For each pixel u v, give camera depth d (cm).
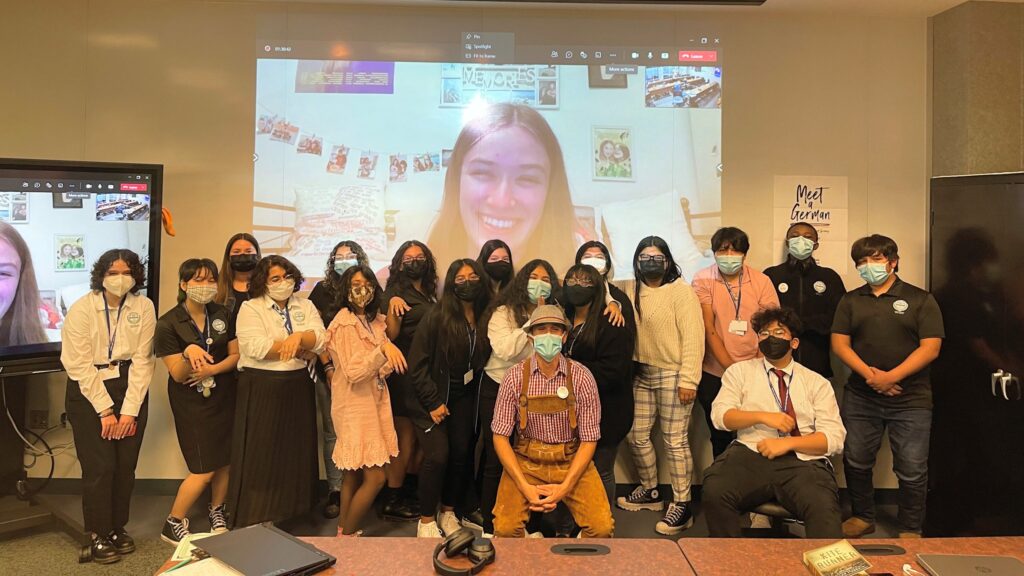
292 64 342
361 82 342
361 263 315
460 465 283
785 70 347
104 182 301
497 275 309
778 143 347
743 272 316
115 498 273
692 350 296
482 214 343
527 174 343
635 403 315
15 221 289
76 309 262
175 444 339
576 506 233
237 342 278
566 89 344
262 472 261
